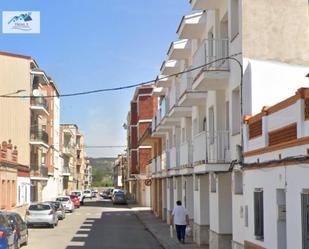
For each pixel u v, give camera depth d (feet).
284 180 42.78
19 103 182.19
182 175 98.89
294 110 41.39
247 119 54.85
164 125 121.90
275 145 45.44
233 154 61.93
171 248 80.53
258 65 56.13
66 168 337.93
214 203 71.97
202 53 69.00
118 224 133.49
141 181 251.19
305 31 58.34
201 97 78.54
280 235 44.83
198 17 81.10
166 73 120.47
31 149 198.80
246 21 58.03
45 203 124.57
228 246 68.54
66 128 347.36
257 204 51.29
